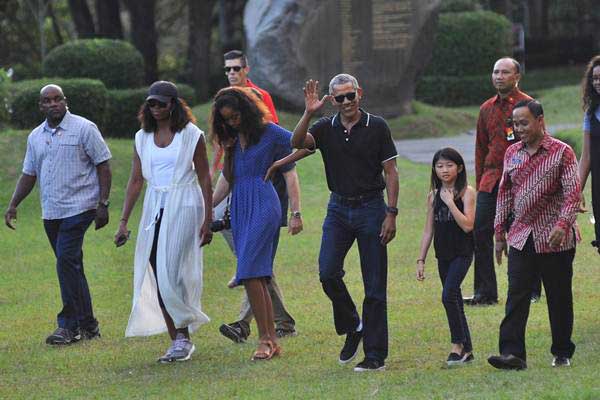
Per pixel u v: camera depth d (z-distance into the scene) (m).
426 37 85.69
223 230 32.31
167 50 140.88
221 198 29.84
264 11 81.81
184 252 28.86
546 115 92.31
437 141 80.00
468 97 103.81
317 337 31.17
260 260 28.17
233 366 28.03
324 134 26.77
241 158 28.36
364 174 26.48
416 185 59.62
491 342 29.27
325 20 82.06
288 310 35.25
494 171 34.69
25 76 111.38
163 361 28.91
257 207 28.16
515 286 25.20
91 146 32.56
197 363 28.62
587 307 33.22
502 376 24.44
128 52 86.12
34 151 33.00
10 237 50.81
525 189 25.11
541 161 25.03
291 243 47.69
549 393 21.94
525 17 143.25
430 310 34.12
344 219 26.77
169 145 29.17
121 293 40.06
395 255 43.91
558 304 25.56
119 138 77.31
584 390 21.95
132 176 29.94
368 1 83.44
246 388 25.25
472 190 27.64
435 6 85.44
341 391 24.12
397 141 81.25
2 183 58.09
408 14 84.69
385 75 84.69
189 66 125.25
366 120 26.39
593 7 140.12
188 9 126.31
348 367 27.20
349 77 26.22
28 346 32.00
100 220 32.84
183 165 29.06
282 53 81.00
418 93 103.06
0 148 61.16
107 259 46.25
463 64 104.25
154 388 25.92
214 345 31.02
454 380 24.52
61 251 32.34
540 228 25.05
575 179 24.80
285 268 42.69
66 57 84.38
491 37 104.38
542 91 106.31
